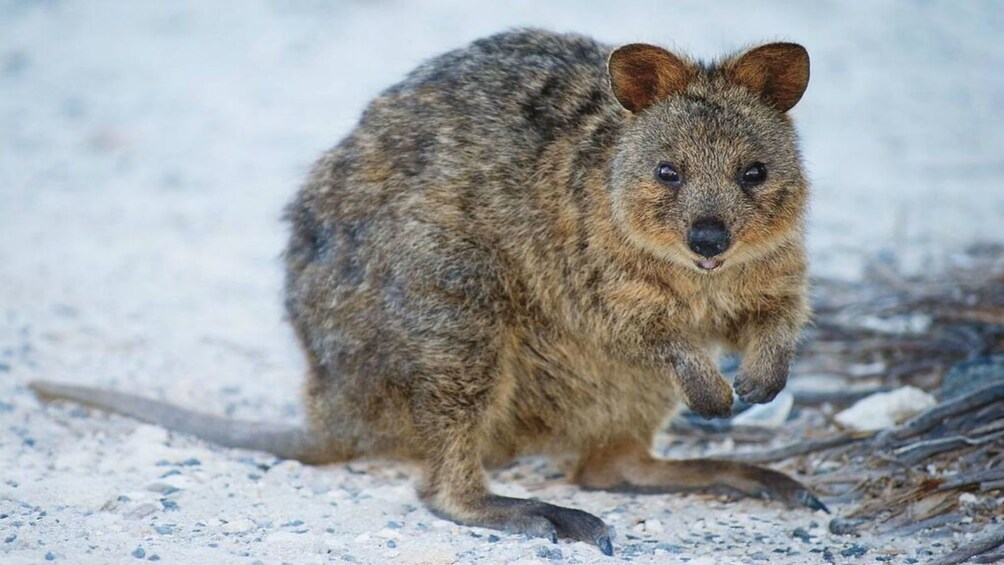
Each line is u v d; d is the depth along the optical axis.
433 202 13.01
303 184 13.92
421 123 13.34
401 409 13.13
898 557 11.23
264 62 35.34
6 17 38.47
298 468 13.80
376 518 12.11
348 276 13.18
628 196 12.34
